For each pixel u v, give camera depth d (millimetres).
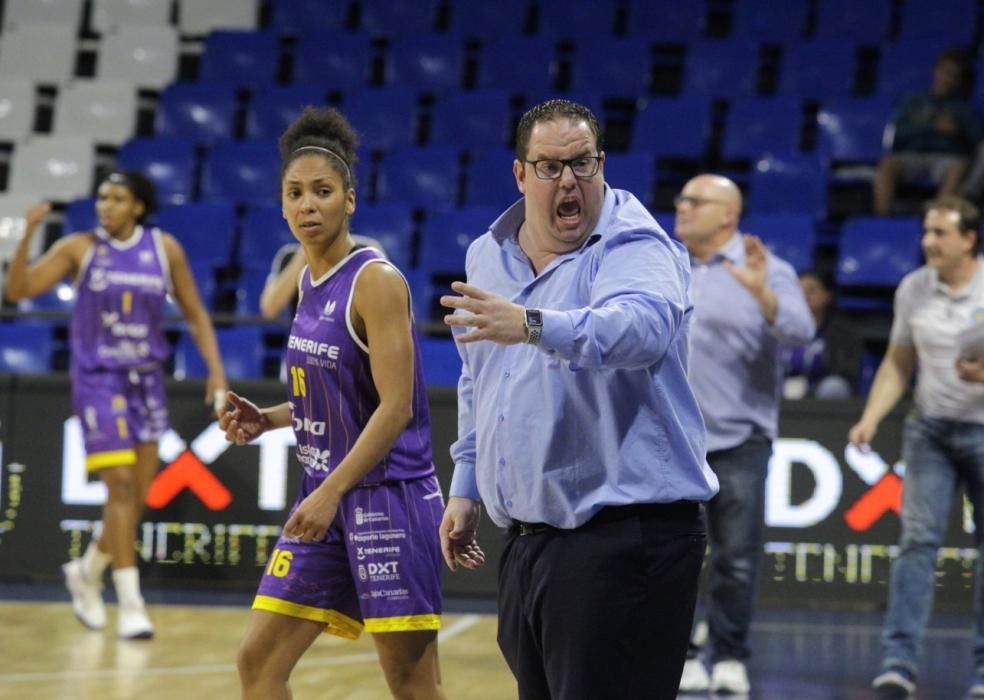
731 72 39156
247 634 12367
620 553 9906
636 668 10055
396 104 38812
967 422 18938
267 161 37469
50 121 41438
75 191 38312
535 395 10062
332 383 12242
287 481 26484
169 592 26188
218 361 23219
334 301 12164
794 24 40531
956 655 21719
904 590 19016
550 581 10047
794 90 38844
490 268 10602
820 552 25578
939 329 18938
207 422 26688
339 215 12180
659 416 9992
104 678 18750
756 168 35844
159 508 26781
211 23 42781
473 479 11453
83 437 22266
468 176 36625
